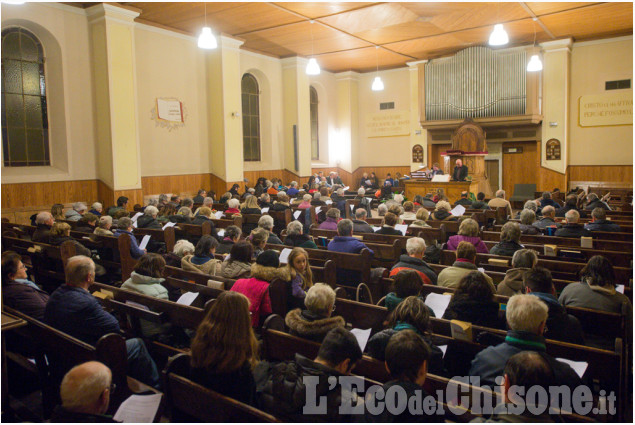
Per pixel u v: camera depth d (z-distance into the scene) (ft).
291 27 43.62
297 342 9.43
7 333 12.09
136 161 38.17
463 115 55.67
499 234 21.95
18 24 33.58
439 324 10.45
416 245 14.44
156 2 36.22
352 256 16.29
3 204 32.45
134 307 11.70
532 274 10.64
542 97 51.75
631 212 30.09
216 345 7.60
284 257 17.69
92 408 6.48
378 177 65.21
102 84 36.47
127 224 20.16
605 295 11.41
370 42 49.73
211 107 46.65
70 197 36.11
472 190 45.93
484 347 9.50
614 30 46.83
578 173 51.65
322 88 63.10
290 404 6.99
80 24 36.22
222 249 19.07
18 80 33.94
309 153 56.85
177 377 7.72
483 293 10.43
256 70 52.54
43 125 35.53
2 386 9.32
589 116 50.57
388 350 7.12
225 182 46.19
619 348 8.72
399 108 62.75
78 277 10.73
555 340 9.98
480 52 53.57
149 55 41.11
